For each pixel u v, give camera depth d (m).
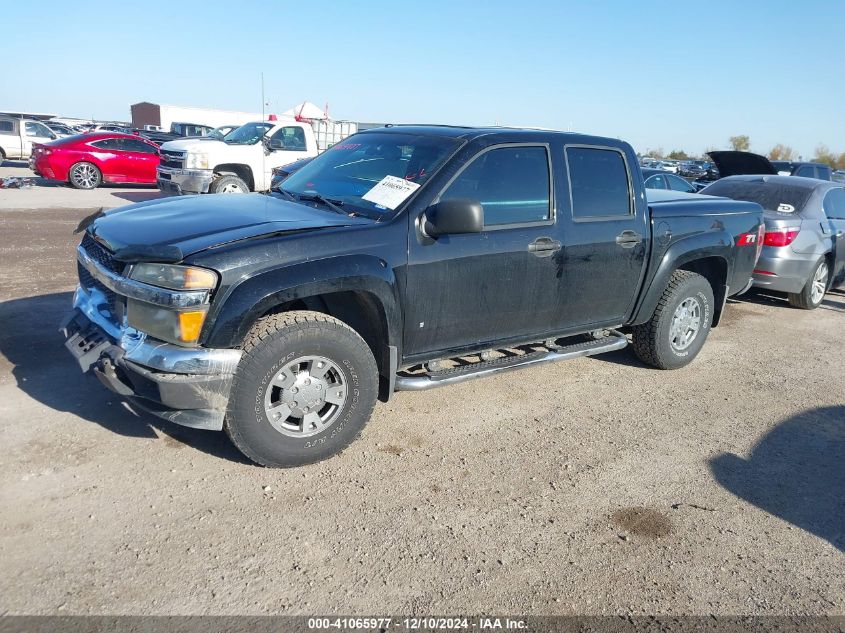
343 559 3.00
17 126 23.97
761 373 5.92
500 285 4.25
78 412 4.11
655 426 4.66
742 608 2.90
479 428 4.43
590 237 4.68
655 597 2.93
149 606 2.62
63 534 2.99
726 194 8.62
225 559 2.93
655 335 5.48
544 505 3.57
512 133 4.39
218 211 3.96
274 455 3.59
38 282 6.95
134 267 3.35
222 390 3.31
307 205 4.22
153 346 3.28
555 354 4.74
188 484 3.46
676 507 3.66
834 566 3.24
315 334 3.52
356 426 3.82
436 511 3.43
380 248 3.71
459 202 3.69
